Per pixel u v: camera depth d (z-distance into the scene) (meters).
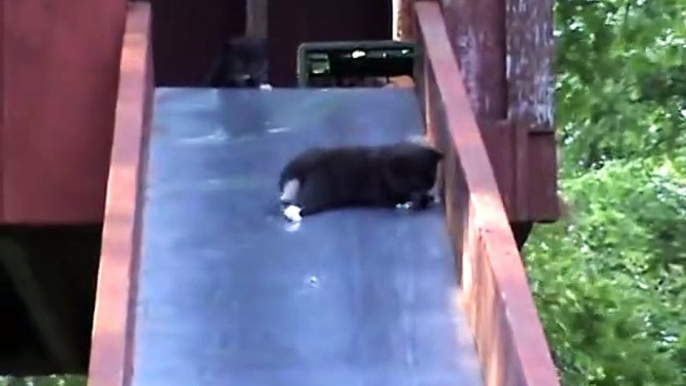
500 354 6.27
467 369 6.63
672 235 18.38
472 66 9.36
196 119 8.84
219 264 7.37
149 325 6.86
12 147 8.76
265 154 8.45
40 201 8.77
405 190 8.06
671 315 17.80
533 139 9.40
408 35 11.45
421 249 7.62
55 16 8.74
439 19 9.11
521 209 9.37
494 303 6.41
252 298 7.09
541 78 9.38
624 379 17.36
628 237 18.38
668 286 18.25
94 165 8.79
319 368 6.60
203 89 9.27
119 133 7.66
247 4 12.70
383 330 6.89
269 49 13.34
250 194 8.04
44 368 12.27
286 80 14.02
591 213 18.58
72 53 8.77
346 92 9.27
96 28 8.77
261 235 7.66
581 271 18.25
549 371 5.89
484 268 6.66
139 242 7.33
